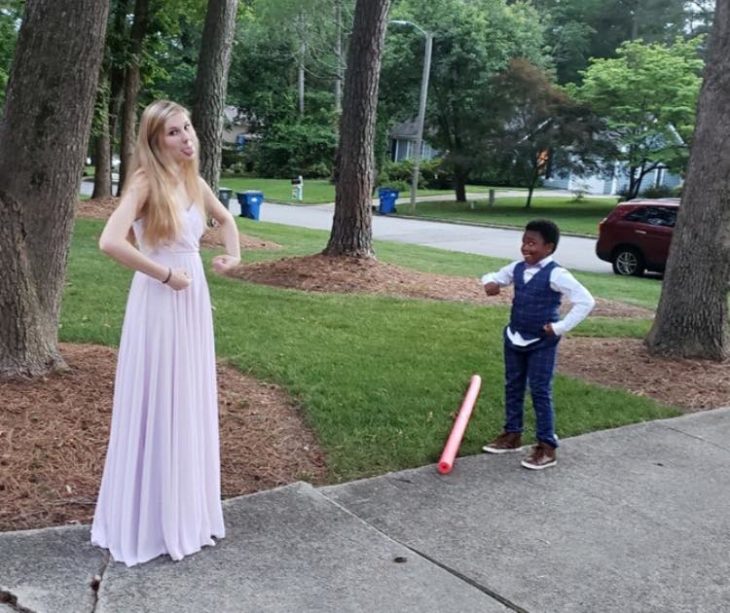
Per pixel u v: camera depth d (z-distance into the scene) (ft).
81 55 15.98
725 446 17.11
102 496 10.96
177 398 10.57
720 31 22.26
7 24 61.52
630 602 10.59
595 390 20.53
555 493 14.08
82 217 56.24
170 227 10.24
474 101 113.50
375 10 35.42
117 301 27.43
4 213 15.67
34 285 16.25
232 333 23.88
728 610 10.53
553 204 126.82
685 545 12.34
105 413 15.20
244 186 146.82
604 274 53.83
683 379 21.98
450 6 111.65
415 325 27.20
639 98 105.29
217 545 11.35
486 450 15.85
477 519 12.84
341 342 23.68
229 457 14.49
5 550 10.77
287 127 174.09
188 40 138.82
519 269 15.30
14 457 13.23
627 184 145.79
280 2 163.02
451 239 76.07
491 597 10.48
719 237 23.12
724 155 22.59
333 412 17.13
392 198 108.06
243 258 42.68
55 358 16.71
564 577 11.14
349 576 10.75
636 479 14.98
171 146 10.37
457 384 19.90
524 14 125.08
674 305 23.88
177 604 9.83
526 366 15.64
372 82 36.40
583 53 179.22
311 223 84.69
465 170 119.85
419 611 10.02
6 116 16.03
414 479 14.32
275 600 10.05
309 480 14.06
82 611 9.55
